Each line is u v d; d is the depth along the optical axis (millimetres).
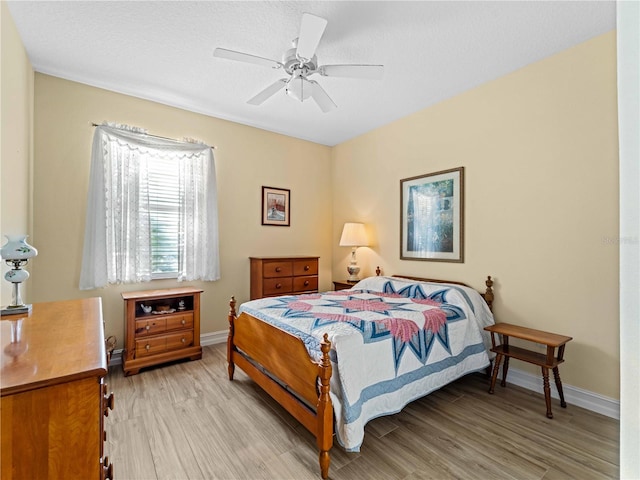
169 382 2676
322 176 4699
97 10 1998
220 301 3732
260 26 2145
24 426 747
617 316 2170
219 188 3727
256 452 1812
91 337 1044
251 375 2422
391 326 2064
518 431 2016
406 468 1693
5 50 1889
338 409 1669
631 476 379
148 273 3197
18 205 2195
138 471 1655
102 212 2900
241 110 3510
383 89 3004
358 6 1946
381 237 3975
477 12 1994
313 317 2195
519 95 2652
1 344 976
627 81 394
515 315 2688
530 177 2590
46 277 2744
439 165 3287
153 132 3275
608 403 2188
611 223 2193
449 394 2508
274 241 4191
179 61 2570
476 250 2963
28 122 2496
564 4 1926
